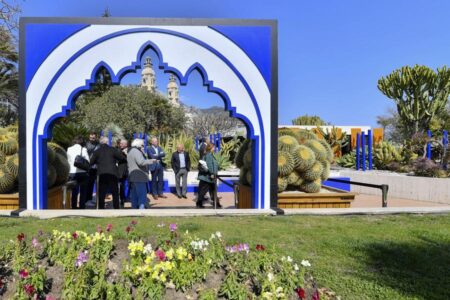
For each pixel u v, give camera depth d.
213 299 2.95
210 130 39.94
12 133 8.00
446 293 3.37
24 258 3.44
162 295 3.06
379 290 3.42
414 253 4.38
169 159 14.77
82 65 6.77
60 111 6.74
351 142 22.89
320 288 3.43
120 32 6.82
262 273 3.42
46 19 6.70
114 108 33.31
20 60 6.67
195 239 3.91
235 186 8.83
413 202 10.04
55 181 7.78
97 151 7.50
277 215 6.61
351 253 4.38
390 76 20.02
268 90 7.04
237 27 7.00
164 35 6.91
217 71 6.98
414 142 13.73
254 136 7.03
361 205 9.48
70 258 3.40
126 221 5.84
